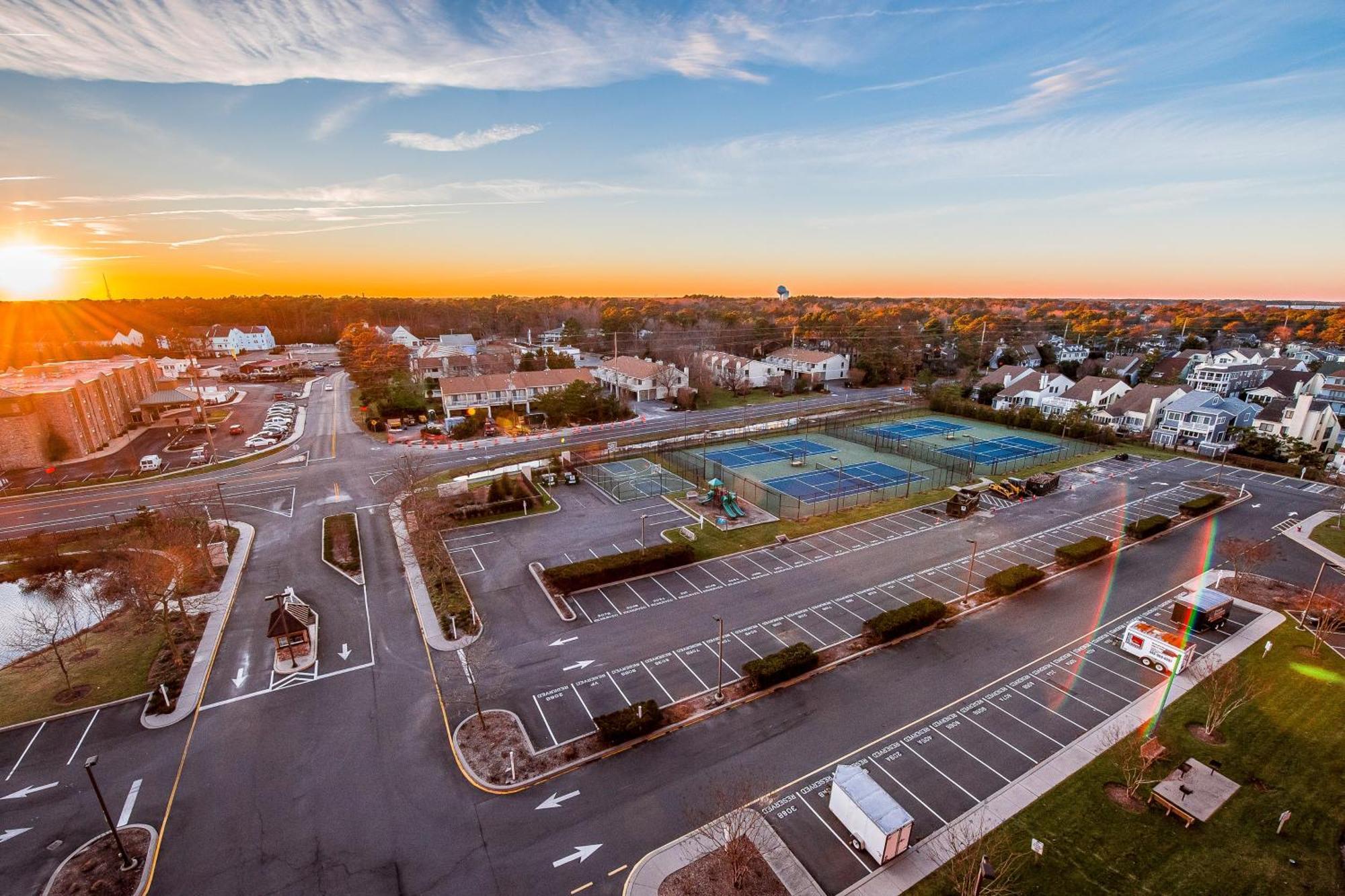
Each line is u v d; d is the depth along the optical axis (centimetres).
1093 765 2569
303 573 4238
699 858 2138
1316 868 2106
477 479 6141
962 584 4119
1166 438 8156
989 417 9338
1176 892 2009
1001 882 2023
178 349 15650
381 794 2416
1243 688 3053
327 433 8244
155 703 2916
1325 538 4906
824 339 15038
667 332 16625
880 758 2606
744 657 3294
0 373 8269
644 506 5503
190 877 2073
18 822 2286
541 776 2489
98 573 4294
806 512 5359
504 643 3428
